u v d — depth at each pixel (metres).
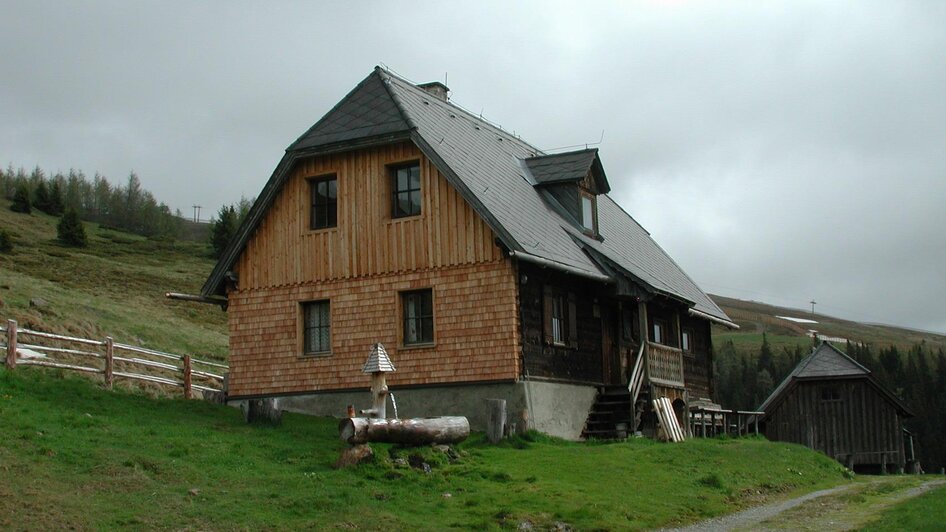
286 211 26.70
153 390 30.28
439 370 24.30
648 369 26.62
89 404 20.75
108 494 14.23
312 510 14.55
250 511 14.19
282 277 26.52
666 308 32.81
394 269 25.12
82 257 68.19
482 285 24.06
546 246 25.08
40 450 15.63
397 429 17.91
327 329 26.11
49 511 13.05
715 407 36.03
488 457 19.34
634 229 39.03
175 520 13.47
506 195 26.27
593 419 27.12
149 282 62.81
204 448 17.73
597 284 28.17
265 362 26.44
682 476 19.50
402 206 25.56
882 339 160.00
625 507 16.20
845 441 36.94
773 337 137.12
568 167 29.89
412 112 25.95
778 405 38.09
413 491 16.16
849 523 15.67
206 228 126.62
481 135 30.05
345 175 26.02
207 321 53.94
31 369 23.38
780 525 15.55
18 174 116.56
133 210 115.12
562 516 15.18
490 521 14.70
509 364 23.53
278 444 19.03
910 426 63.78
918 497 18.53
